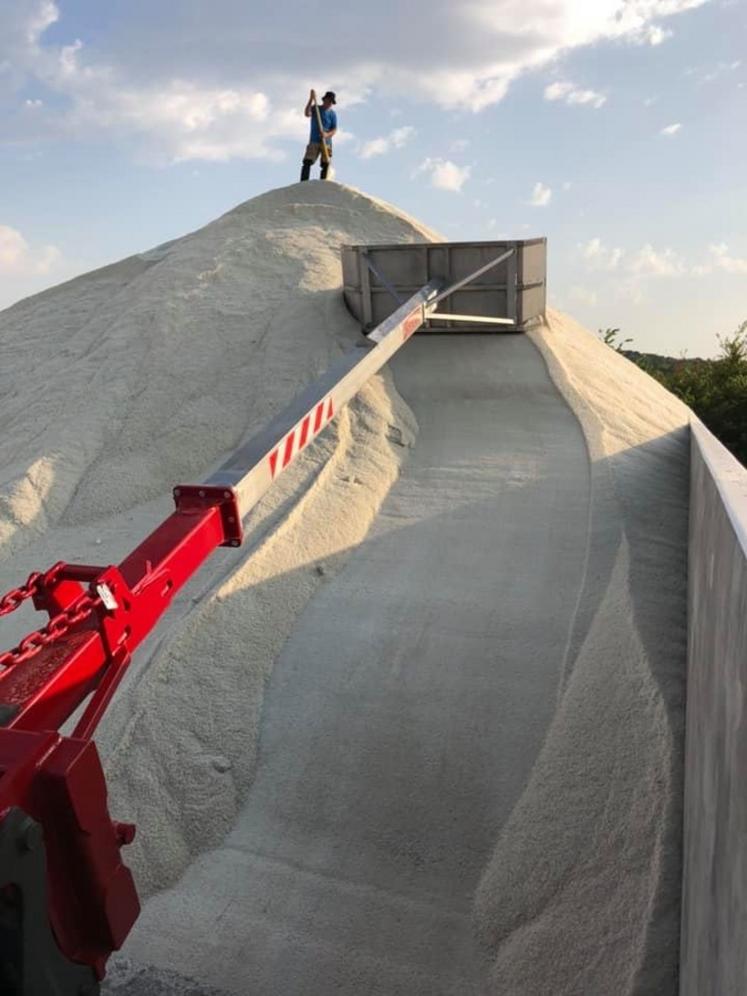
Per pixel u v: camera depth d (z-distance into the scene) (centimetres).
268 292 1234
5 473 965
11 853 225
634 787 539
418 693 648
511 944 493
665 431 1119
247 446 572
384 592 745
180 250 1409
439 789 585
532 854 531
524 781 582
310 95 1611
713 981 322
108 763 584
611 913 479
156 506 900
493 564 774
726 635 373
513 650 676
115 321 1226
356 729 625
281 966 485
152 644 664
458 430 1005
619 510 835
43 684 320
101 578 363
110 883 283
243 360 1088
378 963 487
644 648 632
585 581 743
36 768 257
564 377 1082
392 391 1059
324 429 942
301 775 600
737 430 2002
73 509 909
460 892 529
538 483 893
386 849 555
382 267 1119
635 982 438
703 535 585
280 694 655
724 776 339
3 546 853
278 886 535
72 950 276
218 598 700
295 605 728
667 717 567
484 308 1136
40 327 1373
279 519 803
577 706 613
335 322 1144
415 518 847
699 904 381
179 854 557
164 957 491
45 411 1071
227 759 607
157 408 1018
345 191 1572
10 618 752
